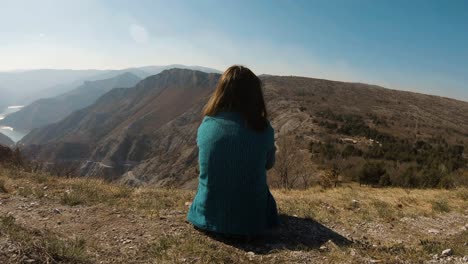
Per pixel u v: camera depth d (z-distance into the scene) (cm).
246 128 433
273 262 401
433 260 452
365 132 8425
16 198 568
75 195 584
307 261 414
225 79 446
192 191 759
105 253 380
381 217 665
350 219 633
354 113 12088
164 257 382
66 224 470
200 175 461
